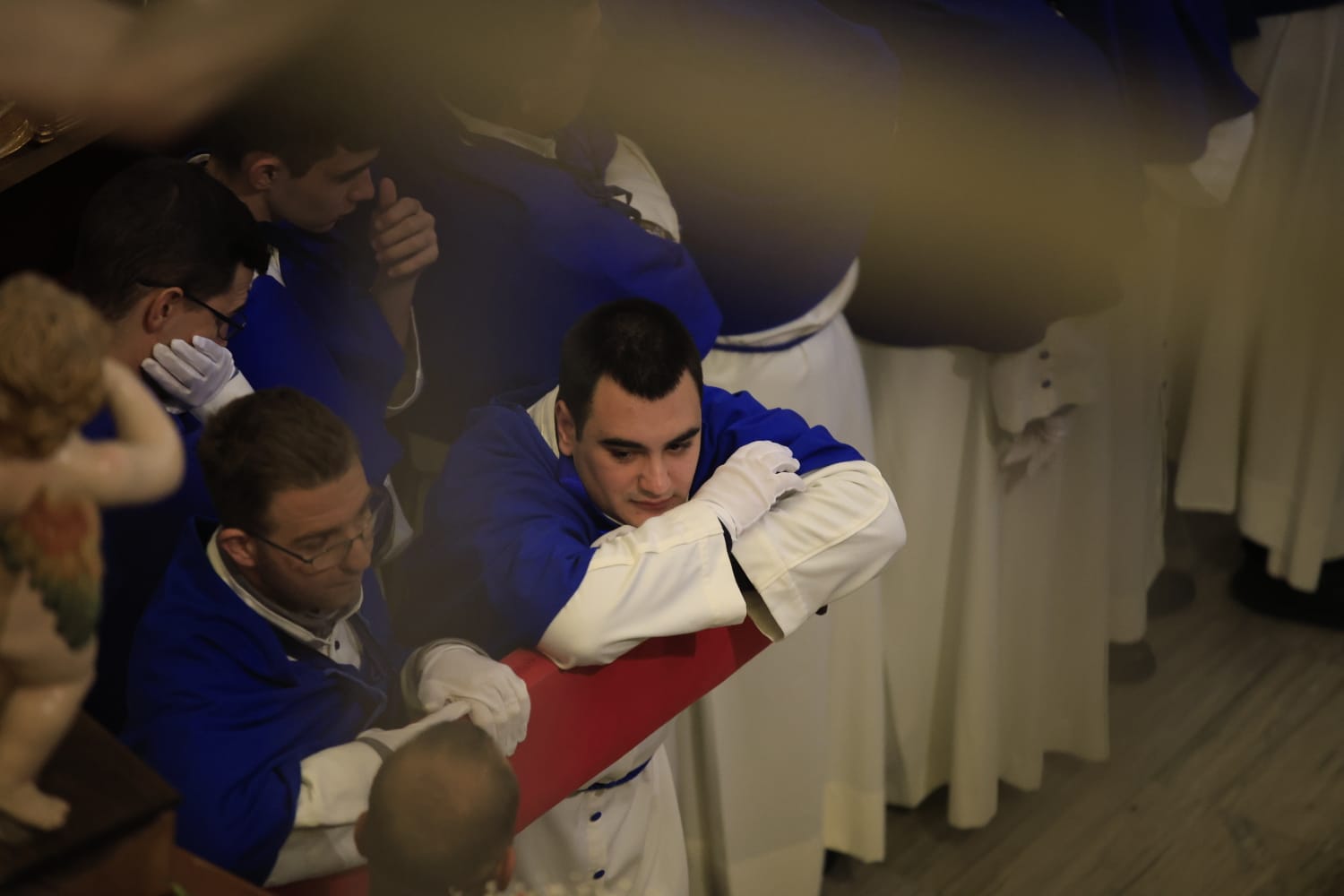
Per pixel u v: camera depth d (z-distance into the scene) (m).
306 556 4.71
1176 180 10.77
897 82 8.54
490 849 4.28
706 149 8.23
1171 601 14.37
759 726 9.70
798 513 6.05
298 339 6.36
